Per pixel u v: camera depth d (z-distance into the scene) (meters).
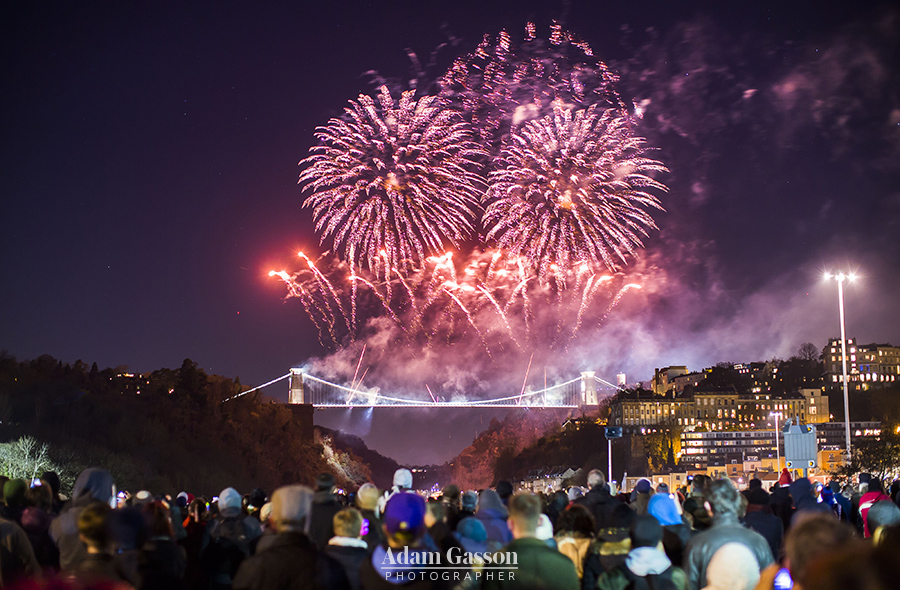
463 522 12.65
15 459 78.00
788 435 44.97
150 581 10.12
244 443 167.88
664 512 13.45
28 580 7.68
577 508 12.92
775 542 14.92
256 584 8.91
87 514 9.97
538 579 9.31
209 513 19.22
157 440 125.50
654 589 10.80
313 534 14.01
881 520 12.72
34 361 130.62
